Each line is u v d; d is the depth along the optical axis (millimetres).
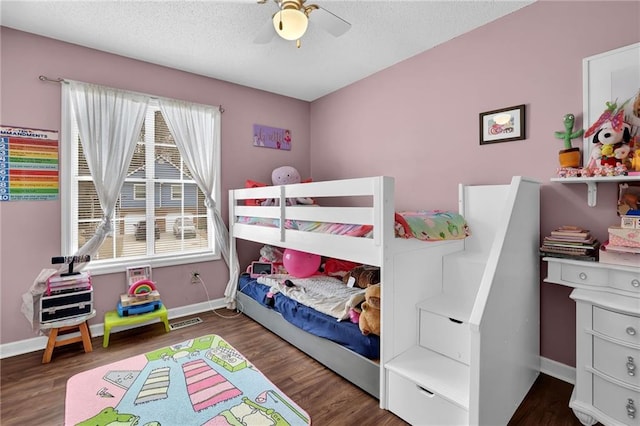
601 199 1842
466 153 2465
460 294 2033
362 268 2674
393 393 1663
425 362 1705
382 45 2623
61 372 2061
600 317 1507
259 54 2758
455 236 2098
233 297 3207
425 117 2746
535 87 2090
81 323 2332
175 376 1993
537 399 1819
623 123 1665
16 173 2326
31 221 2385
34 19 2199
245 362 2168
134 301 2590
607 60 1795
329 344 2057
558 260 1790
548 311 2080
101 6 2062
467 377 1565
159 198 3014
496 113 2273
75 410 1671
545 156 2055
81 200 2623
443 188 2623
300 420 1597
